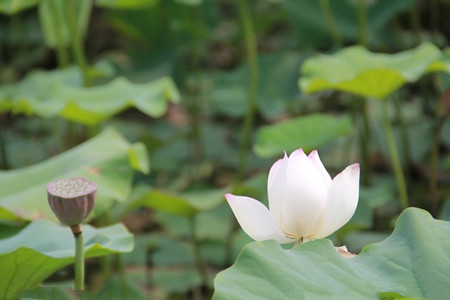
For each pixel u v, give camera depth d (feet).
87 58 28.35
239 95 20.33
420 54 13.44
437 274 5.90
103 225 14.01
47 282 13.83
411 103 22.18
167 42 23.43
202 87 24.44
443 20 23.11
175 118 23.99
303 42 20.44
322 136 15.14
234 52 28.30
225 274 5.79
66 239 8.46
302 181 6.46
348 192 6.47
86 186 6.84
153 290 14.42
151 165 19.39
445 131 18.63
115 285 13.55
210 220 16.11
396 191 17.28
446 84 17.81
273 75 20.57
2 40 27.50
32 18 27.45
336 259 6.12
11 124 24.48
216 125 22.91
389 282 5.90
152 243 15.51
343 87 12.95
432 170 14.70
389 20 20.03
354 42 20.76
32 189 10.36
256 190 13.84
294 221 6.51
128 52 23.79
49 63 27.71
